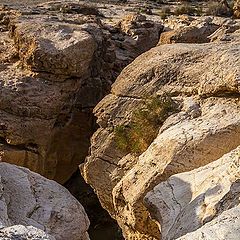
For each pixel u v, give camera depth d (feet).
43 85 52.65
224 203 24.41
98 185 39.32
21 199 27.89
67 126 55.06
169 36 62.69
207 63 37.22
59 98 52.70
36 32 55.88
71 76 53.57
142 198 31.68
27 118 51.55
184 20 87.51
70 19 71.82
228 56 36.17
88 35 55.42
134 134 37.37
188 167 31.04
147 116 36.83
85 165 39.91
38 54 52.42
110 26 80.43
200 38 61.52
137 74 39.55
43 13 84.74
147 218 31.78
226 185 25.58
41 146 52.06
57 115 53.06
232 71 34.01
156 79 38.52
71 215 28.53
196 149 31.22
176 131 33.01
